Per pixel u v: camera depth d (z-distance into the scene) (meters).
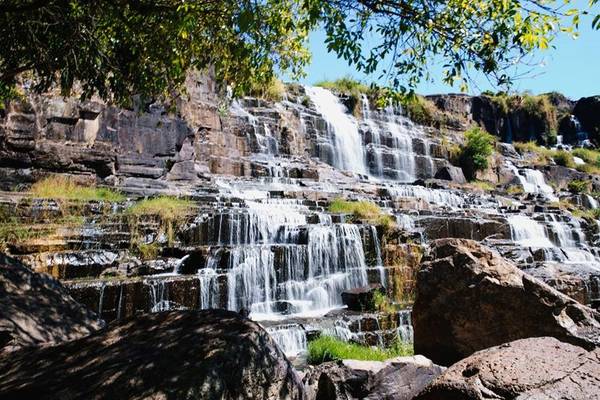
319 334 9.04
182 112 17.59
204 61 7.37
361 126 28.09
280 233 12.52
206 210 12.38
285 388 2.93
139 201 12.44
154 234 11.09
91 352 2.96
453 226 15.83
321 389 5.05
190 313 3.23
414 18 4.66
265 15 5.98
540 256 16.11
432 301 6.21
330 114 27.44
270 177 19.05
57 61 6.79
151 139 15.52
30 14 6.40
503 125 40.38
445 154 30.92
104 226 10.53
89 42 6.63
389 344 9.70
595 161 37.81
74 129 13.67
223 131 20.02
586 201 28.11
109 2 6.24
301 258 11.54
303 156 23.75
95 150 13.84
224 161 18.91
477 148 31.19
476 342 5.86
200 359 2.71
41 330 3.86
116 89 7.66
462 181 29.17
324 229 12.24
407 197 18.53
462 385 3.00
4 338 3.58
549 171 33.25
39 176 12.74
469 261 6.12
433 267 6.32
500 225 17.17
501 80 4.65
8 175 12.21
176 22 6.14
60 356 3.02
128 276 9.67
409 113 32.38
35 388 2.63
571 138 41.31
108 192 13.02
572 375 2.95
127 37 7.06
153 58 7.30
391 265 13.05
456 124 34.31
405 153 28.66
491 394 2.90
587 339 5.27
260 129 22.03
